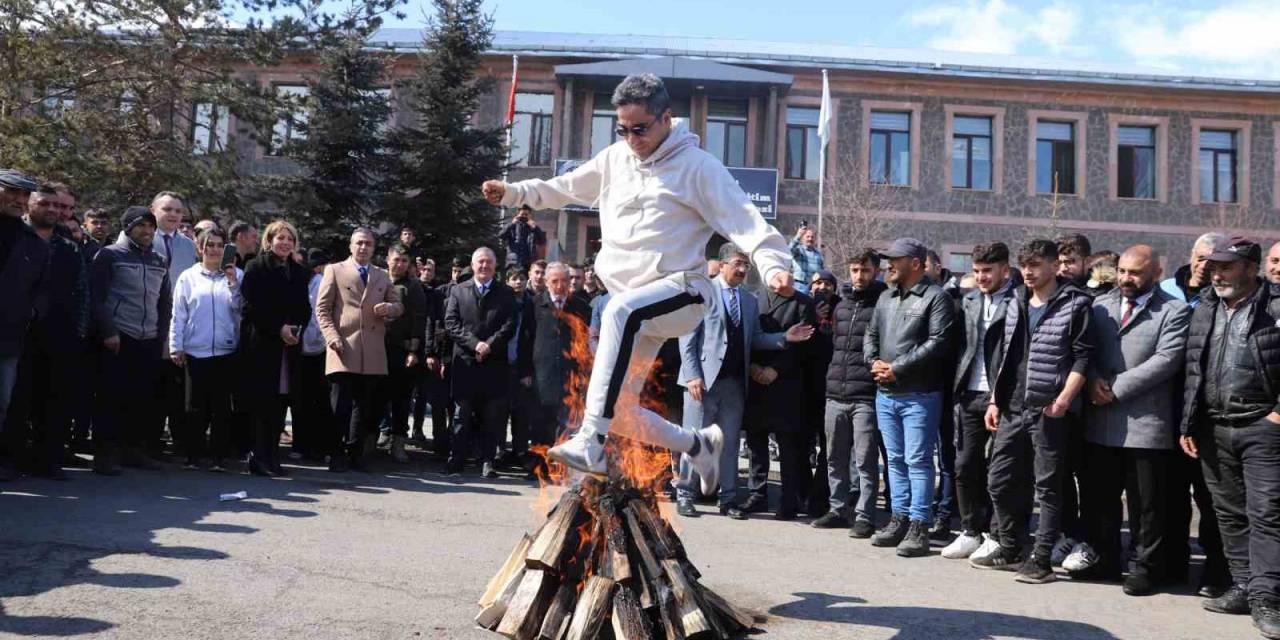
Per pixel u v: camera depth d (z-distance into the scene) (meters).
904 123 24.72
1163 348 4.96
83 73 15.16
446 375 8.84
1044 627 4.19
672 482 7.54
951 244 24.45
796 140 24.58
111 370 6.59
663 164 3.61
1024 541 5.67
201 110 17.25
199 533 4.96
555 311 7.98
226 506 5.75
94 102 15.38
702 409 6.91
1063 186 24.77
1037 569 5.16
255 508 5.75
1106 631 4.18
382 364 7.64
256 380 7.03
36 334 6.25
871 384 6.41
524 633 3.51
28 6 14.15
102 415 6.57
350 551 4.83
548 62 24.20
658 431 3.79
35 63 14.04
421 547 5.04
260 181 16.30
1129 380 5.00
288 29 15.96
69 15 14.68
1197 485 5.07
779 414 6.95
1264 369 4.46
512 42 25.52
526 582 3.63
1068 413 5.21
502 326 7.91
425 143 17.20
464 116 17.48
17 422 6.34
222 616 3.65
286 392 7.41
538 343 7.98
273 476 7.06
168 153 15.50
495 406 7.86
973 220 24.50
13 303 5.73
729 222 3.51
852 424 6.53
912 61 25.47
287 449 8.84
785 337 6.94
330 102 16.98
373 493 6.61
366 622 3.69
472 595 4.16
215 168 15.46
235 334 7.26
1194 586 5.23
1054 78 24.23
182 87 15.53
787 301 7.18
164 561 4.36
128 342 6.70
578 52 23.97
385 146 17.31
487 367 7.85
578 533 3.74
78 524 4.96
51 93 15.05
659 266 3.58
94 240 7.73
